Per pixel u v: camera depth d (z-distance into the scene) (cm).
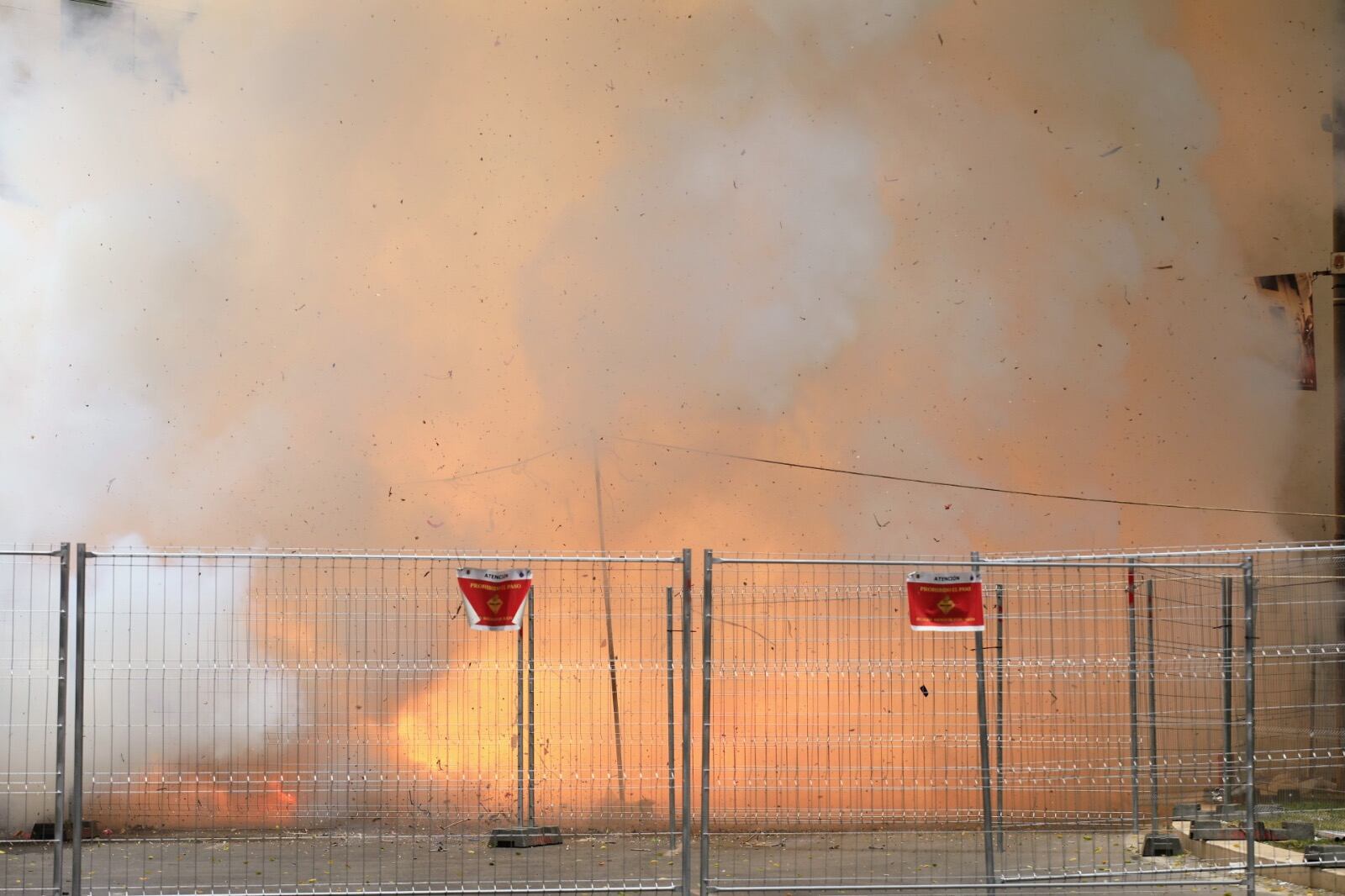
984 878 1022
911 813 1261
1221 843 1146
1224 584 1243
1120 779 1257
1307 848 1114
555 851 1216
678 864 1124
